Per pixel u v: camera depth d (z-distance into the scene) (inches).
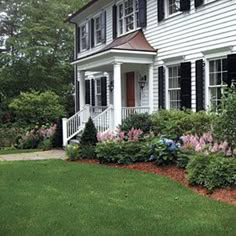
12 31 1154.7
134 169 384.8
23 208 246.5
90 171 374.6
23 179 344.2
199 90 473.1
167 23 541.6
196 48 483.5
